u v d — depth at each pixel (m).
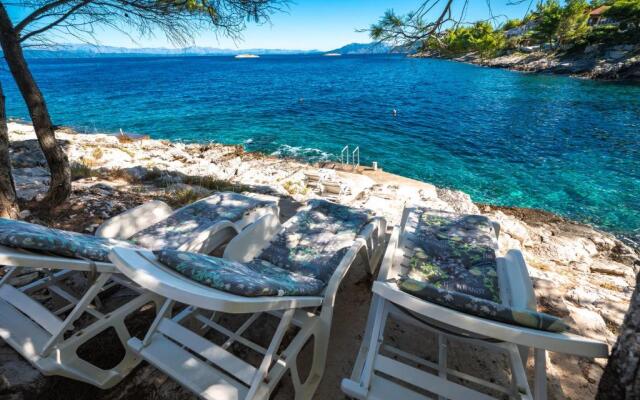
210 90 37.41
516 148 14.84
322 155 13.82
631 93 28.81
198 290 1.34
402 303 1.49
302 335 1.79
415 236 2.76
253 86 41.91
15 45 3.35
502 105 25.31
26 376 1.80
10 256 1.48
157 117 21.91
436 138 16.77
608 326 2.60
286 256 2.58
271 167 9.60
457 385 1.46
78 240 1.94
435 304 1.51
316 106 26.58
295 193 6.61
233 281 1.41
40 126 3.73
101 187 5.09
